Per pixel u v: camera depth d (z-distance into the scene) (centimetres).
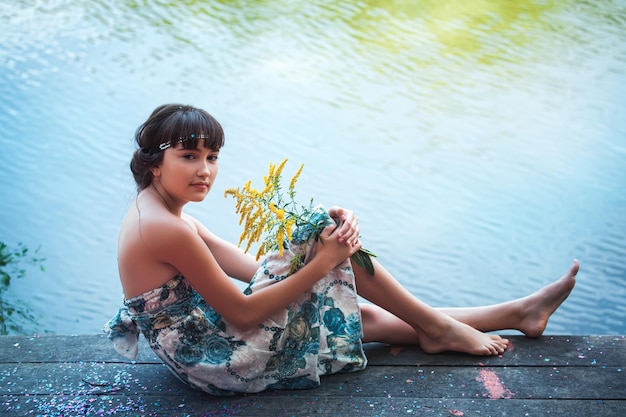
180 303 211
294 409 212
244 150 554
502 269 452
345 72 673
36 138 541
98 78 631
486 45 722
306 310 220
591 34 747
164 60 674
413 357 239
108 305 404
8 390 225
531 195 525
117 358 244
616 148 577
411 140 584
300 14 784
